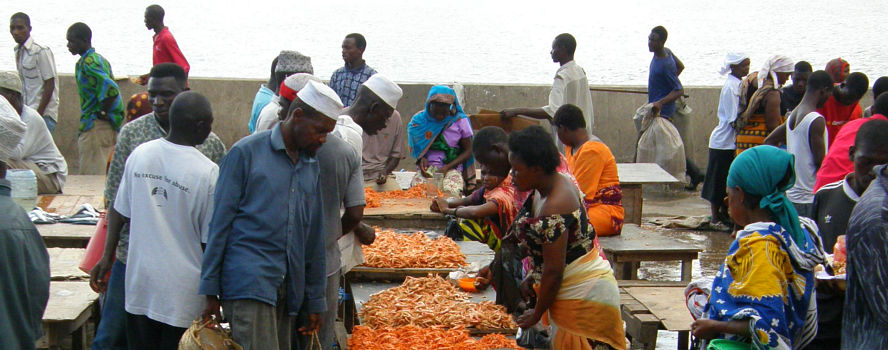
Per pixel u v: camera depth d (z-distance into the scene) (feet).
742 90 28.78
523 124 28.60
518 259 15.55
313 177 12.47
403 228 21.74
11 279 10.33
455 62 83.25
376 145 25.34
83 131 29.91
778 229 10.81
